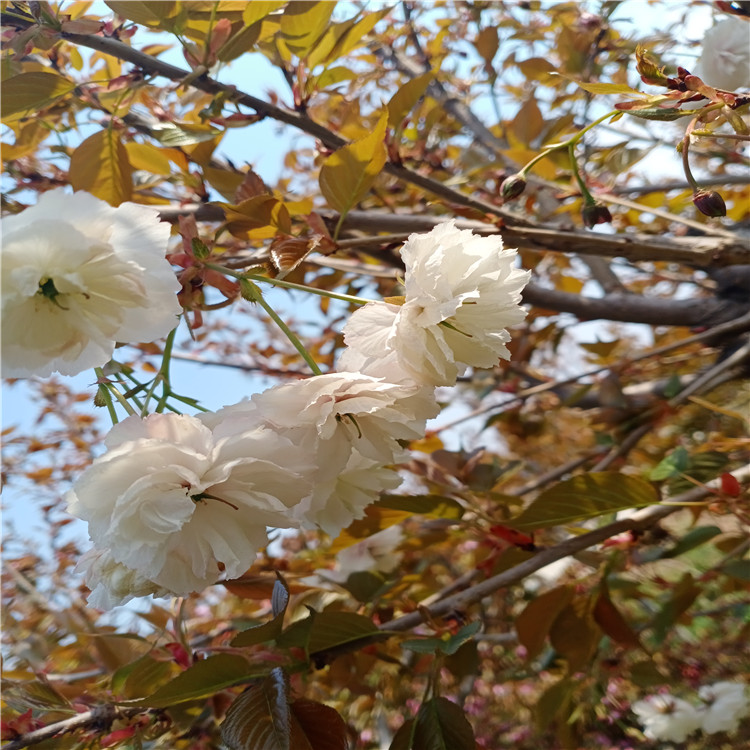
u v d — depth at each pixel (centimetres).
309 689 40
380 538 39
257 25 27
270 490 20
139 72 29
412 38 58
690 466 33
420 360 20
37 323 19
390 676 48
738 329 39
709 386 41
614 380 44
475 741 23
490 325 21
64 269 19
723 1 28
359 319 21
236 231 26
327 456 21
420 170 46
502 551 32
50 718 27
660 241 30
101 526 19
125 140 36
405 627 26
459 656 33
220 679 22
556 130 39
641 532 31
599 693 49
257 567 40
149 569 19
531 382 60
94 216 19
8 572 47
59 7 26
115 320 20
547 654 45
